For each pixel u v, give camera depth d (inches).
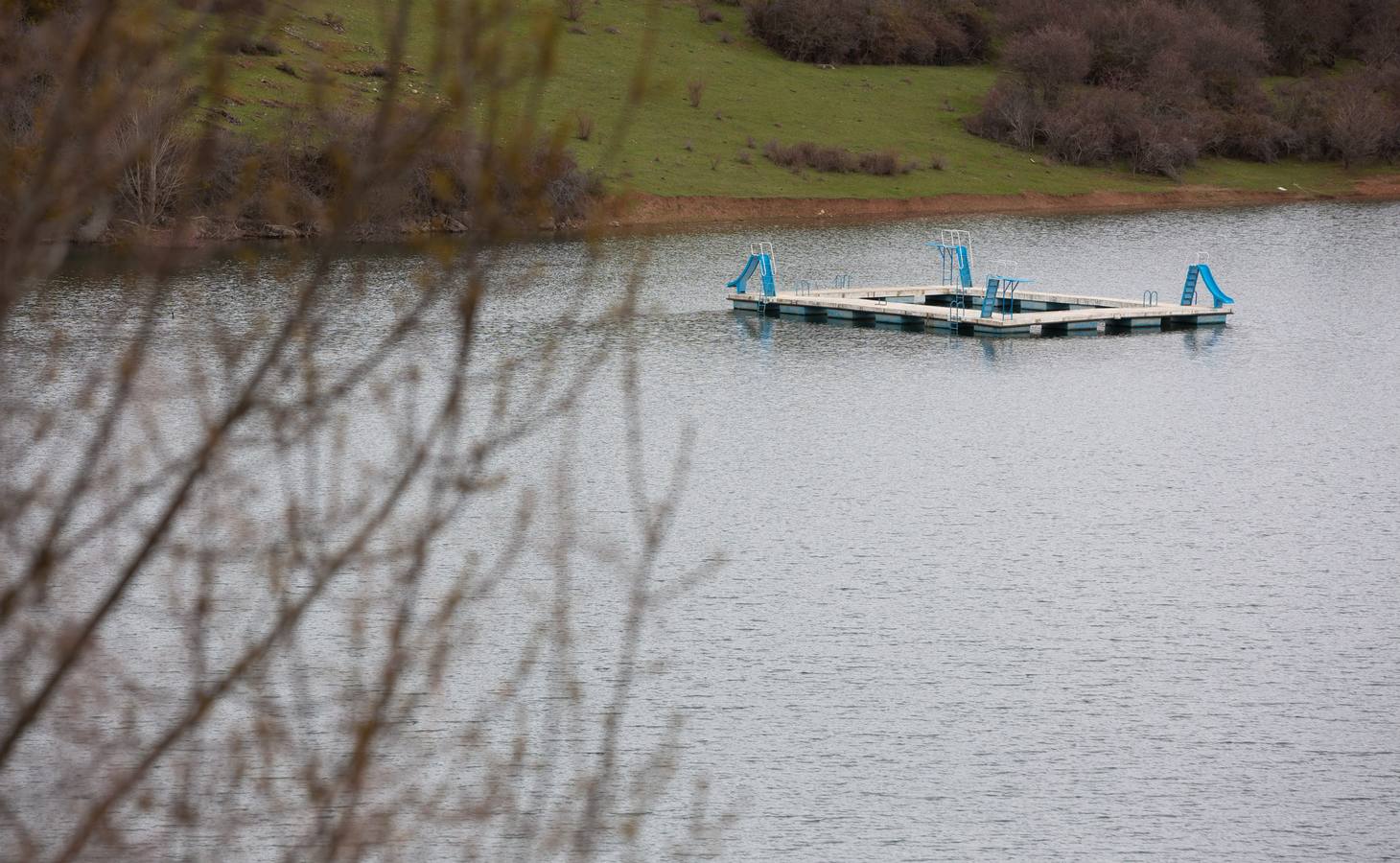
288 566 1294.3
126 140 3314.5
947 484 5344.5
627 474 5319.9
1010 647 3742.6
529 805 2763.3
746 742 3171.8
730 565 4330.7
